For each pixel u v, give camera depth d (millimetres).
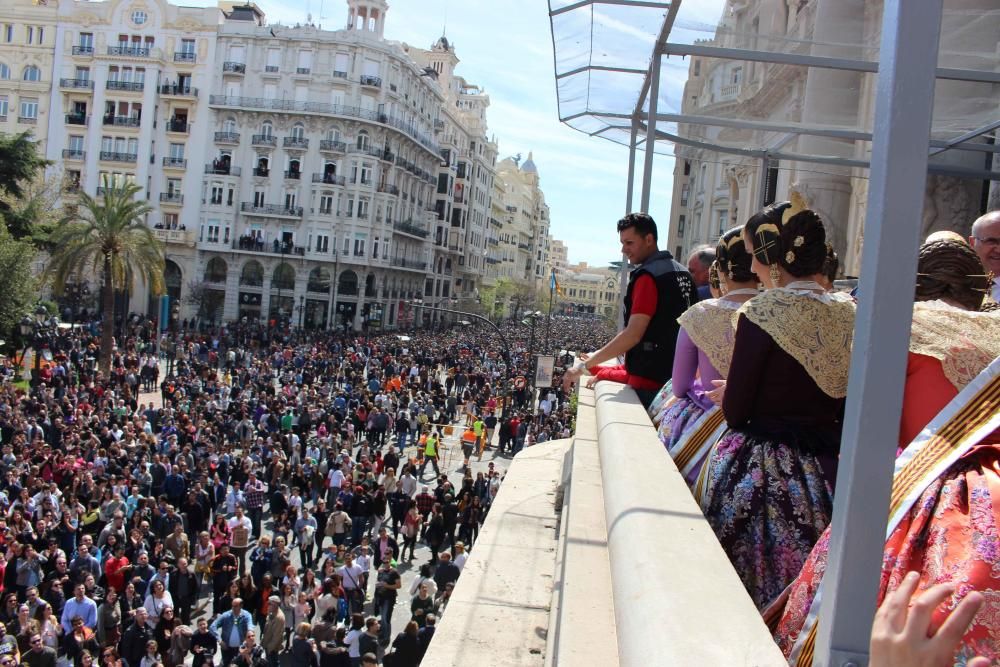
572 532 2119
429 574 11734
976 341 1515
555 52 5438
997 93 5336
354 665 10211
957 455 1307
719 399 2287
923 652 932
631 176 6207
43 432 18578
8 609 9852
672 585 1229
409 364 38531
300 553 15336
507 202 117312
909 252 982
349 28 63062
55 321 40344
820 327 1914
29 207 36688
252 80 60281
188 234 59688
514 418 26641
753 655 994
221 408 25031
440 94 74500
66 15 59844
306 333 55781
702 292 4188
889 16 1009
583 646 1527
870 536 997
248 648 9867
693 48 4781
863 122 6551
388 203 64750
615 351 3506
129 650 9922
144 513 13742
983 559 1158
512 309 102500
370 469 17516
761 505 1942
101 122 59688
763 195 7961
